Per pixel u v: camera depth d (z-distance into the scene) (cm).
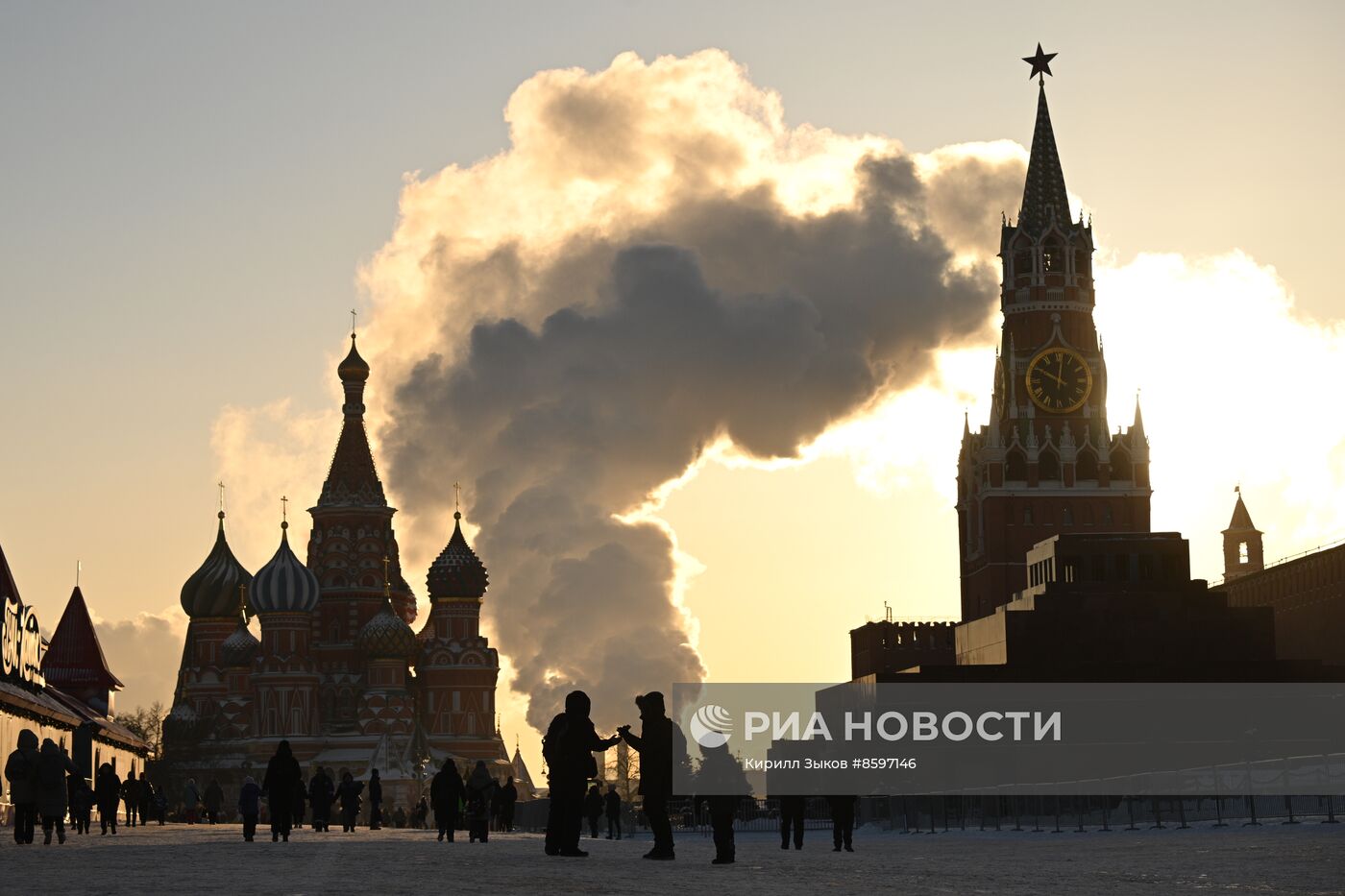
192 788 12875
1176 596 15600
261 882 2912
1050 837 6328
